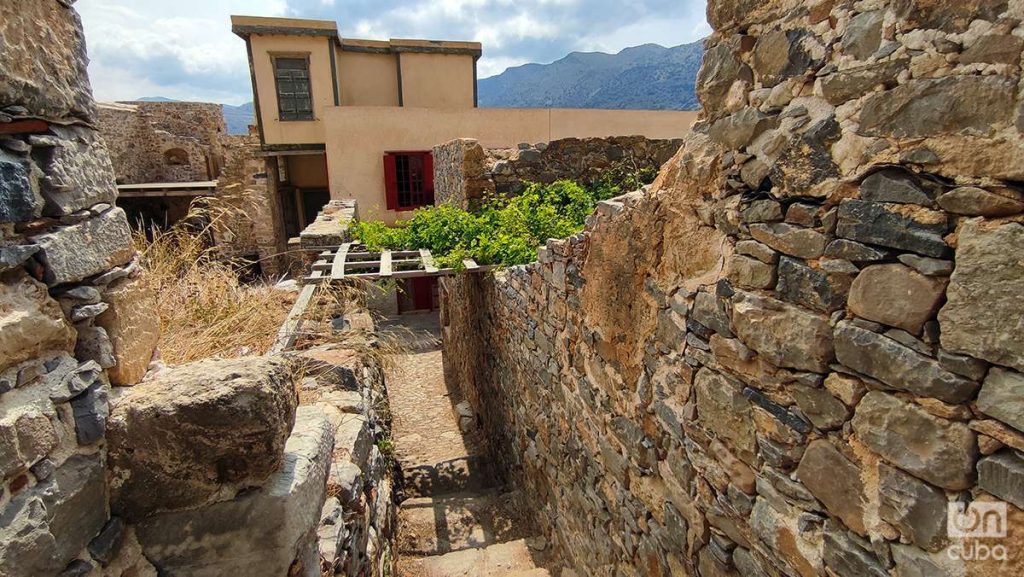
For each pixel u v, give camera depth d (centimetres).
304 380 290
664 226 198
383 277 443
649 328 218
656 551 229
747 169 152
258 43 998
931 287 106
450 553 384
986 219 95
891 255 113
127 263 138
